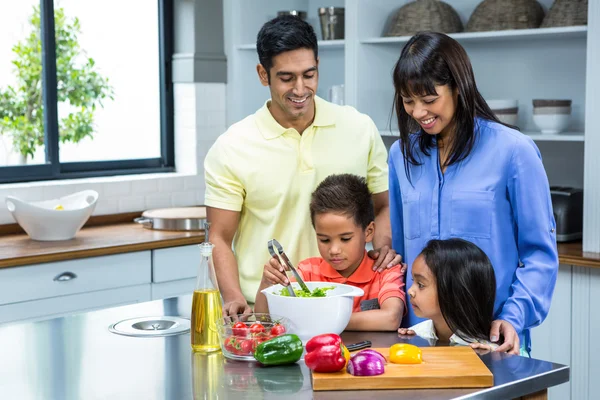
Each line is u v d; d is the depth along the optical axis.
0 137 4.57
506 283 2.18
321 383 1.72
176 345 2.08
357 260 2.30
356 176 2.37
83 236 4.26
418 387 1.73
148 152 5.14
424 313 2.08
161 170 5.11
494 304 2.13
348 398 1.68
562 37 4.09
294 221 2.60
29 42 4.63
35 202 4.35
